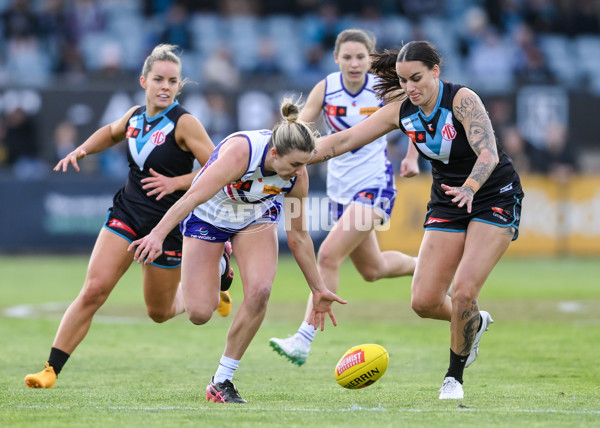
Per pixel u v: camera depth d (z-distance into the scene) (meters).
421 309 21.70
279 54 79.31
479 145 19.86
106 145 24.77
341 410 18.59
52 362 22.23
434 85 20.30
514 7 85.38
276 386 22.67
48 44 76.12
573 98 67.00
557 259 66.25
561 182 66.69
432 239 21.41
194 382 23.14
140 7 81.31
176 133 23.31
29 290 46.56
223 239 20.69
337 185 29.09
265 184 19.97
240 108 63.03
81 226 63.09
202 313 20.42
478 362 26.47
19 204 62.38
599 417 17.66
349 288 50.09
